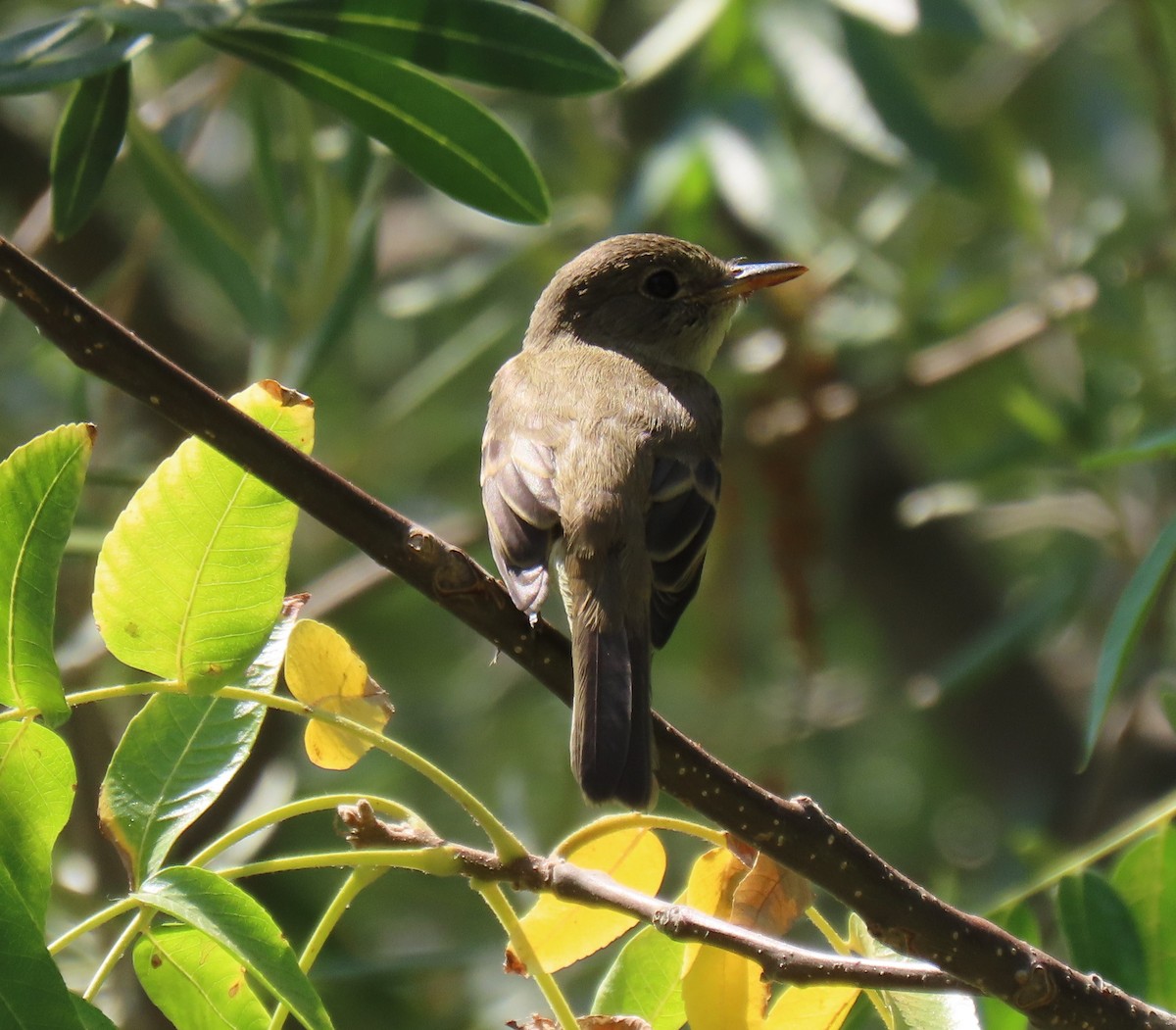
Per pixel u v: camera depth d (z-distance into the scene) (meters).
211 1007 5.20
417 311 12.05
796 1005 5.46
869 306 12.46
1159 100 11.84
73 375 10.08
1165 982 5.96
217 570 5.00
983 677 12.15
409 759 5.07
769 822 5.33
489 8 6.44
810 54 11.24
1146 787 12.80
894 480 14.71
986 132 11.80
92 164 6.56
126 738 5.10
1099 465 6.27
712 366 12.27
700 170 11.60
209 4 6.32
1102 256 12.30
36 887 4.75
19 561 4.69
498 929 11.38
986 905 10.84
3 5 12.42
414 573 5.51
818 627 12.87
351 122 6.48
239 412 4.97
